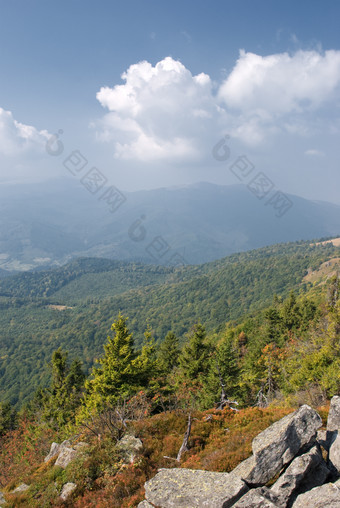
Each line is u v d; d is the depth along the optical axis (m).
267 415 18.28
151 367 27.20
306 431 10.48
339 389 20.88
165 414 20.44
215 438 16.53
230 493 9.30
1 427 54.44
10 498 15.84
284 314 64.19
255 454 10.29
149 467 14.34
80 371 45.69
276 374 33.00
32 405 64.06
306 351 29.53
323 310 58.31
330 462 10.12
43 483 16.16
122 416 19.11
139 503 10.88
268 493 8.92
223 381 32.69
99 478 14.80
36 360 175.12
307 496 8.43
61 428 32.88
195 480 10.52
